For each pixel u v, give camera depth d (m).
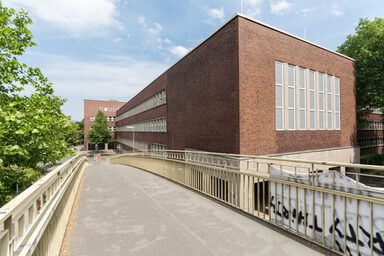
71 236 4.30
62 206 4.17
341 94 15.19
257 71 10.28
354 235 3.38
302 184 4.16
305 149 12.40
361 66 19.55
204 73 12.35
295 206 4.38
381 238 3.05
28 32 7.37
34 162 6.99
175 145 16.66
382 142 27.47
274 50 11.05
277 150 10.91
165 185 9.00
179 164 9.41
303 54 12.53
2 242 1.51
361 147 23.80
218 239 4.16
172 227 4.73
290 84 11.87
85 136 58.66
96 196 7.29
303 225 4.22
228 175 6.18
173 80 17.16
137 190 8.10
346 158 14.93
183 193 7.61
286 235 4.33
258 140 10.15
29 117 5.88
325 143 13.75
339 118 14.98
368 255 3.22
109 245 3.94
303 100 12.54
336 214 3.67
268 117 10.60
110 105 62.00
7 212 1.54
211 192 7.05
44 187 2.77
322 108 13.76
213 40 11.52
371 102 19.27
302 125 12.40
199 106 12.87
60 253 3.66
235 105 9.83
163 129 20.12
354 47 20.45
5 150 5.36
